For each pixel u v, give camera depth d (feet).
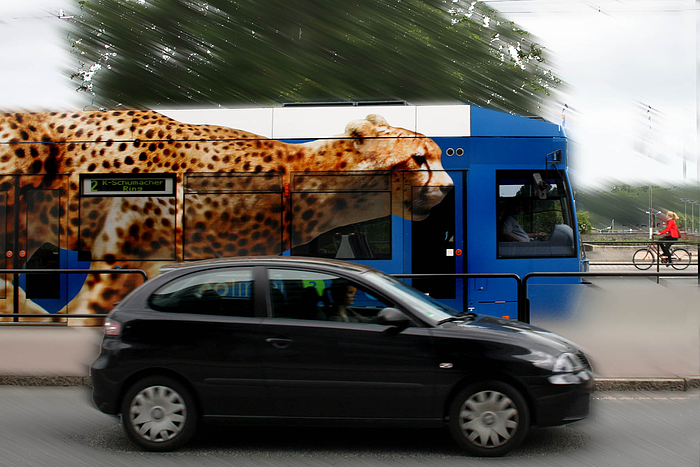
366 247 31.91
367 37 73.10
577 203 33.47
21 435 17.76
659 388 22.47
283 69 71.26
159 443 16.19
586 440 17.16
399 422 15.80
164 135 33.06
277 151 32.50
